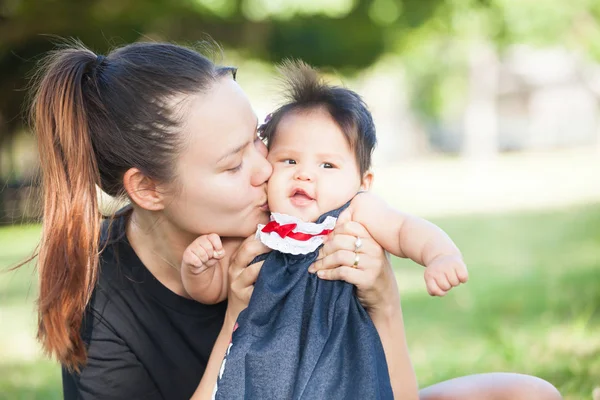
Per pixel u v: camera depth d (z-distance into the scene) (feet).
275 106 7.98
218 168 6.89
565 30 70.03
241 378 6.71
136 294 7.50
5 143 47.42
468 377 8.11
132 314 7.48
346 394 6.68
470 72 97.19
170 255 7.43
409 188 57.26
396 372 7.37
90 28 47.26
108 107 6.96
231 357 6.74
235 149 6.89
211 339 7.56
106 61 7.23
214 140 6.81
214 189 6.91
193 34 51.96
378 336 7.04
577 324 16.15
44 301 6.84
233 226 7.16
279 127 7.62
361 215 7.29
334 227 7.20
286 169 7.39
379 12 54.85
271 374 6.66
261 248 7.11
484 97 97.14
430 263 6.79
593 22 71.97
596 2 68.28
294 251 6.86
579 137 118.93
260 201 7.27
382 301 7.21
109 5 46.32
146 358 7.48
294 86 7.82
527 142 121.39
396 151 120.78
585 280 21.63
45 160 6.91
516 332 16.10
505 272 24.14
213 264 7.00
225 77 7.12
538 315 17.76
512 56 100.53
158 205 7.12
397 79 114.11
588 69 98.27
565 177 63.98
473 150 97.66
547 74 120.88
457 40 77.25
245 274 7.08
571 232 32.94
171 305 7.49
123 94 6.91
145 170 6.91
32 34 45.75
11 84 47.50
